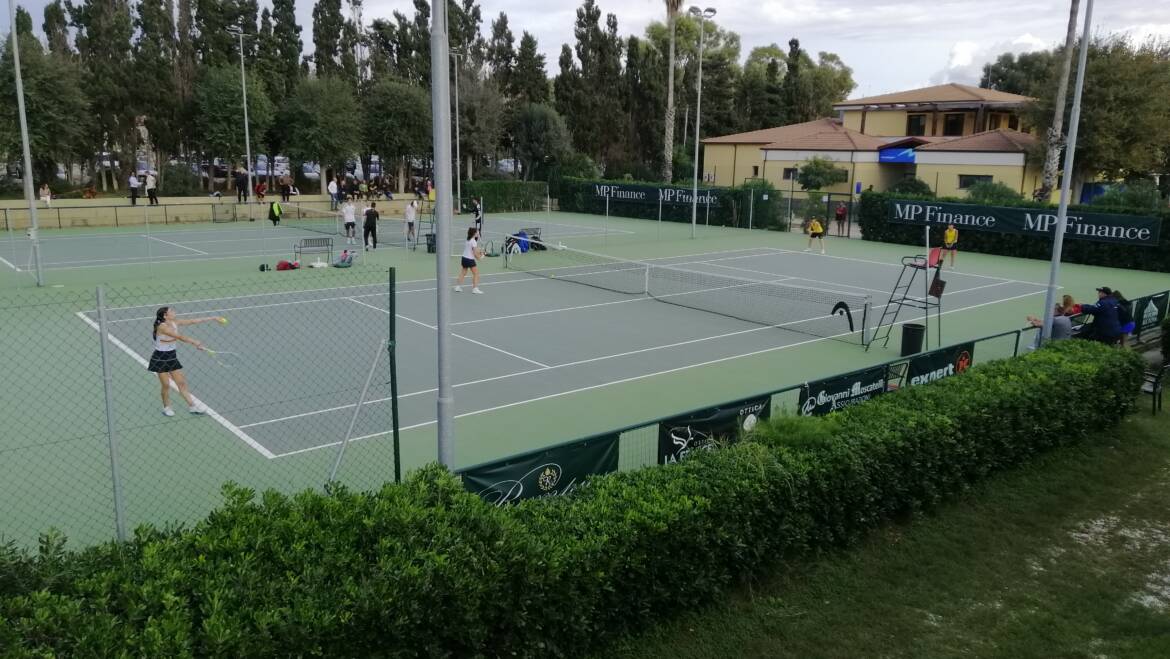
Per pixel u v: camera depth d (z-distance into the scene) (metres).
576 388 13.39
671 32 44.84
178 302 18.58
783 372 14.58
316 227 37.00
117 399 11.99
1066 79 34.06
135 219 37.53
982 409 9.52
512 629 5.75
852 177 48.31
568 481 7.85
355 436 10.89
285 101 48.34
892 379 11.25
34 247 22.14
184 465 9.72
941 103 51.66
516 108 56.72
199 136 46.31
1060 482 10.01
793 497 7.44
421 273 24.48
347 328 16.86
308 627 4.77
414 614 5.16
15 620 4.46
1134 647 6.77
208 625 4.58
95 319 16.06
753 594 7.28
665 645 6.50
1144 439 11.55
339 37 52.38
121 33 43.78
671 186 43.81
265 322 17.14
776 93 70.50
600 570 6.09
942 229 33.84
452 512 6.07
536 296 21.36
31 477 9.20
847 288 23.81
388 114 50.50
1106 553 8.37
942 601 7.38
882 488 8.41
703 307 20.19
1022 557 8.23
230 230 35.56
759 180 43.62
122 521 7.03
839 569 7.79
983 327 18.72
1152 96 39.34
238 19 49.22
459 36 54.91
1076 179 43.19
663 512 6.54
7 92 36.59
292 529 5.71
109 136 44.16
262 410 11.73
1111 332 14.35
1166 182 49.81
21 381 12.72
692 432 8.83
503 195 48.56
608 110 58.84
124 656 4.29
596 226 40.94
